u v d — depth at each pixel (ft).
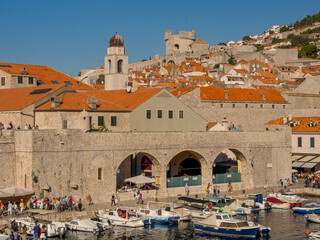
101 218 211.00
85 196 229.45
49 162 218.79
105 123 259.19
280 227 211.41
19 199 216.13
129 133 243.19
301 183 312.71
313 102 439.22
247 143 289.12
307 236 196.44
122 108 269.44
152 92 284.82
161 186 254.88
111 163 237.45
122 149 240.73
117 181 258.16
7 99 269.03
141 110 273.95
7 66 321.52
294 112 408.05
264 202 250.57
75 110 246.27
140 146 247.09
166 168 256.73
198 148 268.82
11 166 220.23
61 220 204.13
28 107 246.47
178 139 260.83
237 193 271.28
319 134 333.62
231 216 212.02
